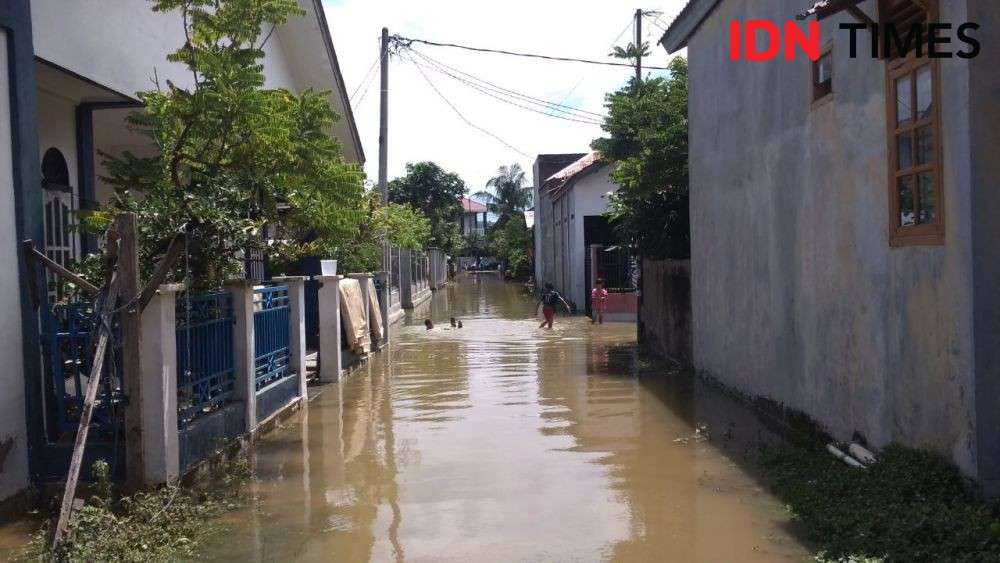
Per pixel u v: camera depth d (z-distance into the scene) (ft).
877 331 21.90
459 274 239.30
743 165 33.78
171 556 17.35
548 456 25.59
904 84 20.16
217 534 18.78
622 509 20.12
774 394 30.45
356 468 24.64
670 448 26.40
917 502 17.02
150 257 23.90
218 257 24.93
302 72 51.90
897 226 20.62
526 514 19.85
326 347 42.24
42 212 21.91
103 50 29.84
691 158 42.80
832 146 24.71
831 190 24.86
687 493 21.38
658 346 51.78
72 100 32.19
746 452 25.62
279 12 27.91
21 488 20.77
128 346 20.81
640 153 49.90
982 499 17.02
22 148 21.08
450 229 167.63
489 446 27.09
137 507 19.30
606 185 87.35
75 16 27.89
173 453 21.61
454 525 19.15
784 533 18.19
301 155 29.99
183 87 36.83
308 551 17.63
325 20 47.98
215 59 26.35
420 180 164.14
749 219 33.12
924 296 19.35
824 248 25.49
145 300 20.97
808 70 26.61
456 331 70.54
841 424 24.44
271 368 32.68
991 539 15.12
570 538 18.11
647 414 32.12
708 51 39.01
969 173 17.22
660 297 51.16
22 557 17.72
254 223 25.57
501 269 223.71
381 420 32.09
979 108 17.19
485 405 34.73
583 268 88.38
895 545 15.42
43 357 21.66
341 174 32.24
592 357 50.88
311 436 29.48
